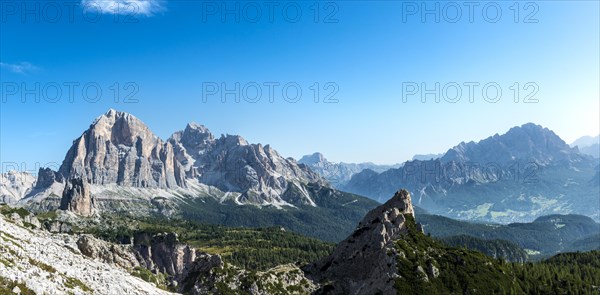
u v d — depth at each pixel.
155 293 114.00
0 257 83.12
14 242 98.06
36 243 108.38
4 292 70.00
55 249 110.88
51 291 79.69
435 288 188.25
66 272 95.19
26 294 73.81
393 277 190.00
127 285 108.25
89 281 97.56
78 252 123.69
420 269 195.50
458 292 191.12
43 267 90.56
